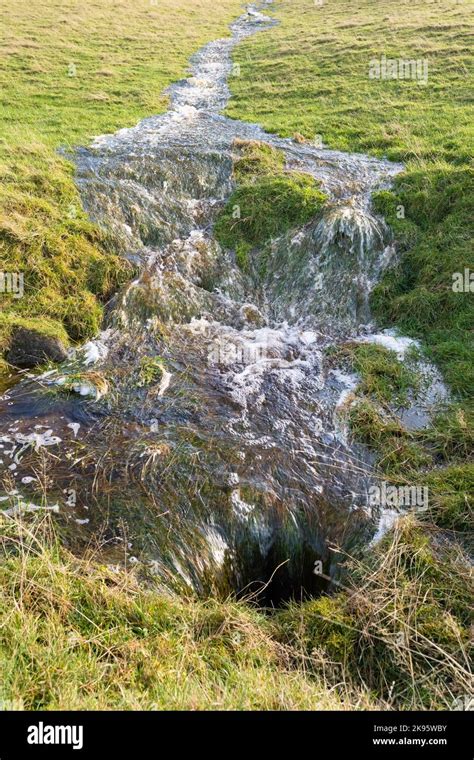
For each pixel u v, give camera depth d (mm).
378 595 5801
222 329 10188
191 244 11359
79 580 5402
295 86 18578
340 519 6902
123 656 4855
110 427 7652
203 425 7867
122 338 9516
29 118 15469
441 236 10742
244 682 4762
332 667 5305
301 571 6926
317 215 11414
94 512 6430
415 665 5297
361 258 10883
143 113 16703
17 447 7219
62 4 27906
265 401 8500
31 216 10656
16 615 4871
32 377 8625
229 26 29734
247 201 11891
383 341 9773
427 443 7836
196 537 6457
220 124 15898
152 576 5863
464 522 6555
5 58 20078
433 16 23734
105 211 11594
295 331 10320
